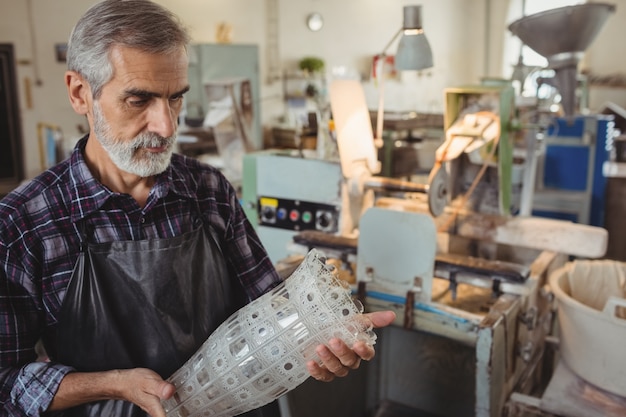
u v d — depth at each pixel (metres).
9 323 0.99
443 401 2.23
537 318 1.97
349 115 2.06
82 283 1.03
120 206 1.07
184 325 1.10
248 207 2.48
